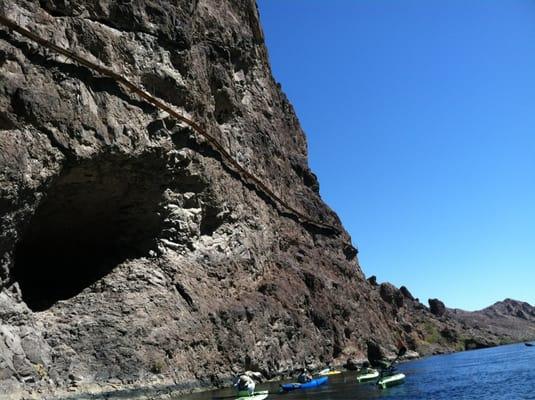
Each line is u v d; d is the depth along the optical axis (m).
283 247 60.81
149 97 37.38
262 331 44.94
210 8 53.72
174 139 39.66
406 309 100.31
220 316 40.69
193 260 42.31
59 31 33.06
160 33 39.59
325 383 40.78
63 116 31.58
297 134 79.88
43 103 30.53
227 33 55.09
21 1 31.33
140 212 39.22
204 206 44.19
